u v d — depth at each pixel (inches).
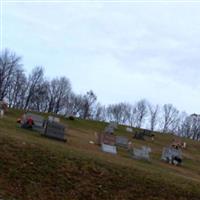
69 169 698.8
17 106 3774.6
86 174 703.1
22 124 1200.8
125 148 1438.2
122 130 2274.9
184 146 2186.3
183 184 808.9
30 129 1195.9
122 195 675.4
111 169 755.4
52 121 1163.9
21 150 710.5
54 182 642.8
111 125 2285.9
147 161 1208.8
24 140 794.8
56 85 4037.9
